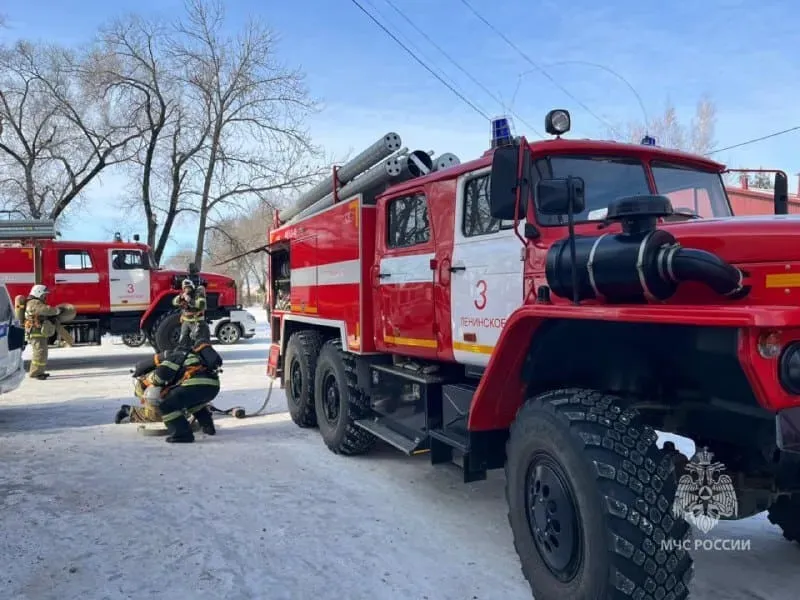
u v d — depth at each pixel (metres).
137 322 15.59
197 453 6.50
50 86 23.86
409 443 4.96
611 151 4.04
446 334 4.61
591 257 2.99
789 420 2.48
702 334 2.82
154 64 23.34
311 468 5.94
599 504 2.78
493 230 4.14
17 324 8.52
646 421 3.61
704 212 4.30
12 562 3.96
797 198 5.54
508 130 4.13
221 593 3.57
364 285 5.69
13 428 7.81
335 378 6.32
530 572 3.28
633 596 2.70
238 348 18.11
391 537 4.32
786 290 2.68
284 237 7.92
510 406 3.71
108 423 8.09
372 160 5.61
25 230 14.10
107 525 4.55
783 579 3.68
